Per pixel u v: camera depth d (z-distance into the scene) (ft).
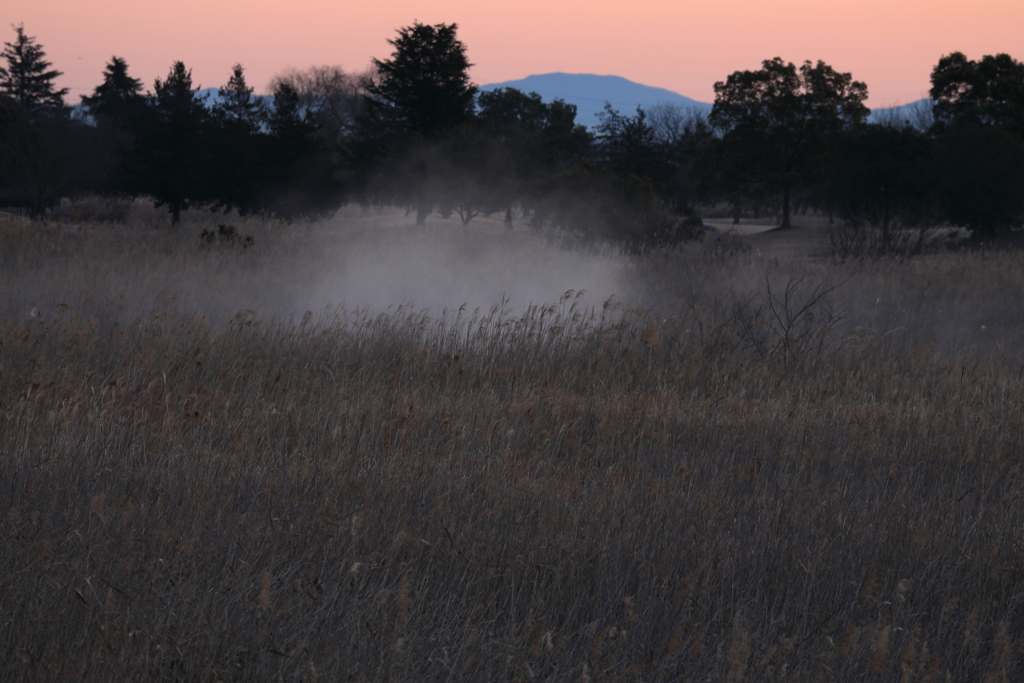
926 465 16.89
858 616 10.44
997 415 21.03
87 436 15.14
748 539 12.21
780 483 15.26
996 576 11.42
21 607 9.21
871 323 37.19
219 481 13.42
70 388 18.92
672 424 19.61
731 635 9.39
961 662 9.82
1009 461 17.44
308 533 11.51
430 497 13.47
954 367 26.25
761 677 8.98
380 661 8.76
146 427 16.46
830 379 26.37
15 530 11.02
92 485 12.98
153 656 8.73
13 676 8.45
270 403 19.39
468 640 9.35
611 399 22.20
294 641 9.05
